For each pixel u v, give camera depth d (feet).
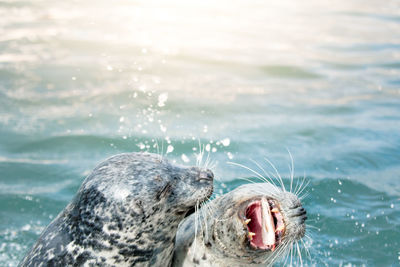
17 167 21.67
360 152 23.56
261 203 12.09
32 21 43.14
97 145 23.20
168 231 12.92
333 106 29.09
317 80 33.37
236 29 44.65
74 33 40.09
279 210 12.27
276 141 24.22
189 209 13.30
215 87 30.58
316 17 51.57
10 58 33.81
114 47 36.83
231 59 36.19
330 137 25.05
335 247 17.43
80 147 23.13
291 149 23.57
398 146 24.34
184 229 14.14
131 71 32.07
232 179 20.61
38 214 18.99
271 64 35.78
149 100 27.91
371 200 19.97
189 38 40.52
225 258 12.86
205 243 13.12
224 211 12.92
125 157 13.17
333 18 51.44
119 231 12.34
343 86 32.42
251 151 23.04
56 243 12.61
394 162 22.82
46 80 30.32
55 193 20.16
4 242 17.43
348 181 21.08
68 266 12.37
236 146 23.38
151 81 30.63
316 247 17.39
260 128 25.53
